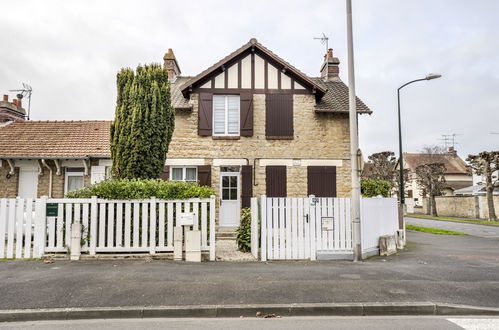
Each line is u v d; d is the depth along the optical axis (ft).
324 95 50.26
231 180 45.21
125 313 16.83
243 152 44.62
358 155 28.68
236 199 44.88
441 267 25.98
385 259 29.55
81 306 17.21
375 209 32.58
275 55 44.68
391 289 19.89
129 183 27.27
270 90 45.42
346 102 47.98
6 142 45.37
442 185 123.03
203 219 27.55
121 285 20.01
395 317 17.10
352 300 18.16
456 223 86.28
